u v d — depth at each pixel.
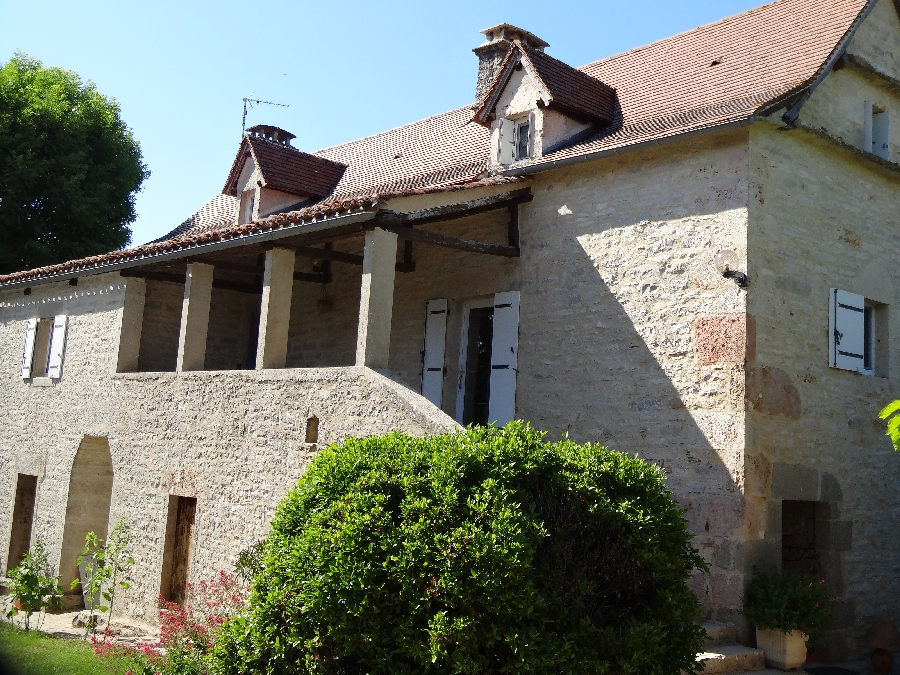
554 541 5.70
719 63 11.05
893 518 10.02
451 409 11.57
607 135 10.58
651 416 9.14
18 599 11.41
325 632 5.41
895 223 10.61
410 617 5.20
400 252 12.52
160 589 11.04
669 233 9.33
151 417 11.84
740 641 8.10
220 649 5.89
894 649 8.88
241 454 10.12
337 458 6.19
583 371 9.90
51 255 21.77
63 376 14.25
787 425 8.82
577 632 5.40
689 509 8.63
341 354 13.31
